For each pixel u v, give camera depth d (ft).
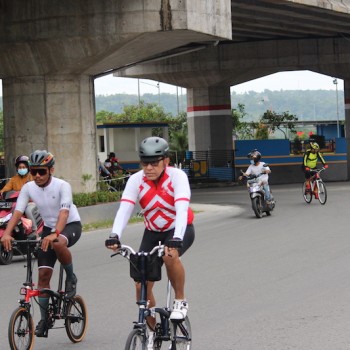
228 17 110.11
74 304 36.81
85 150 108.17
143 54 110.93
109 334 38.34
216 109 212.64
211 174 199.11
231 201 131.85
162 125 194.90
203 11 103.35
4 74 107.96
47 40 103.09
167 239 31.27
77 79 107.45
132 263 29.22
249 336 36.94
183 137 265.13
